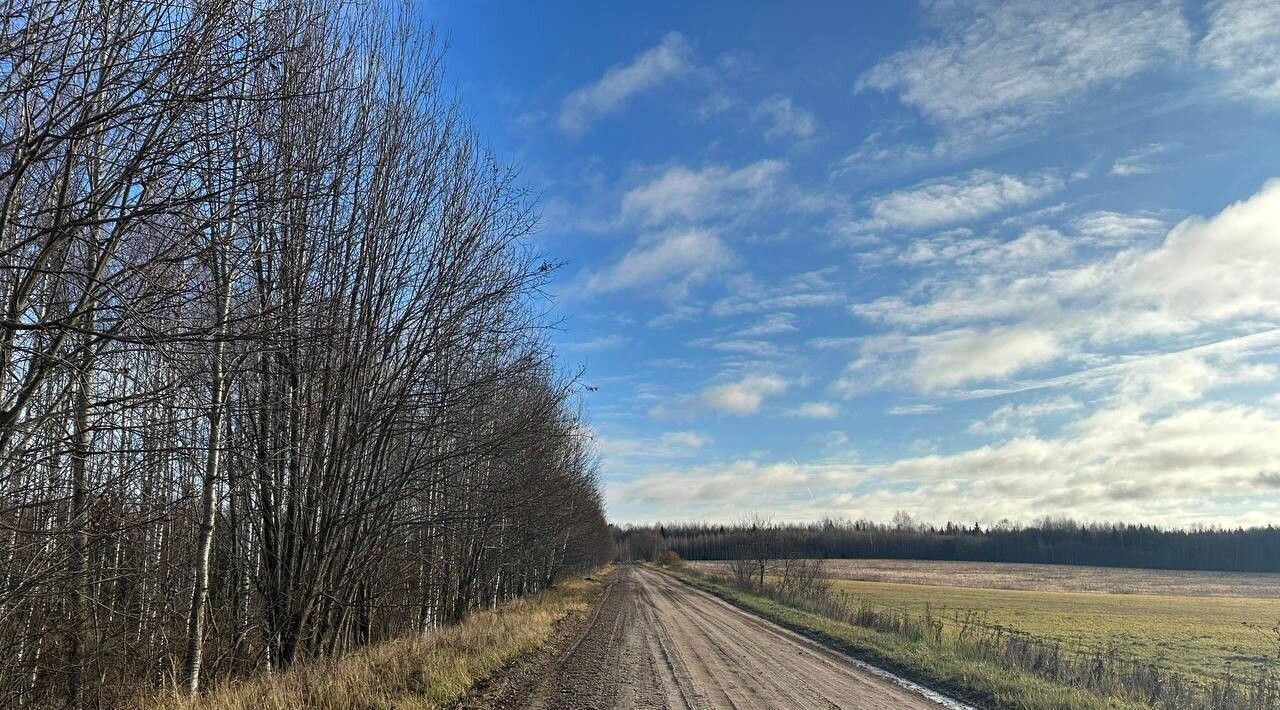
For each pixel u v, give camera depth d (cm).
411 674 1164
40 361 709
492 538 2723
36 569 839
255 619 1271
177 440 971
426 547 1969
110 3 646
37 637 937
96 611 1055
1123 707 1255
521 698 1140
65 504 884
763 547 5475
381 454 1444
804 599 3825
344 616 1482
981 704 1256
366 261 1315
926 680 1520
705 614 3181
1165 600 6581
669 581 6688
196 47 648
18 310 688
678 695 1221
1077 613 4909
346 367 1279
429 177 1410
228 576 1422
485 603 3325
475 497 2025
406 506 1680
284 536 1276
